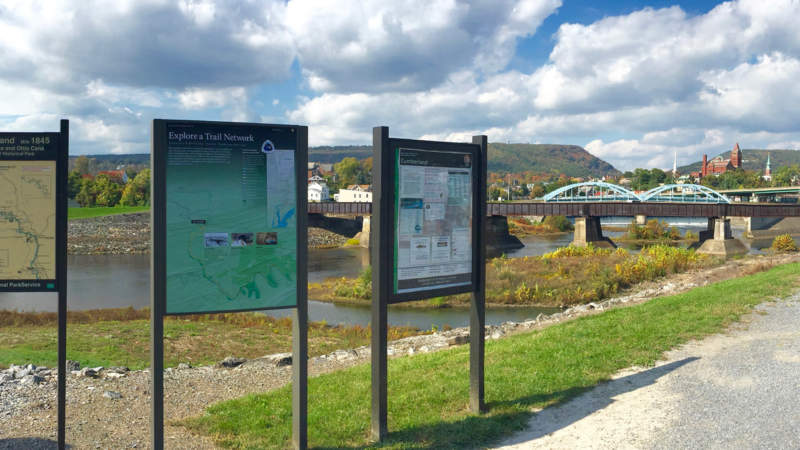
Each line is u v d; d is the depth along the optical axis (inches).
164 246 217.3
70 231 3927.2
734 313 498.0
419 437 260.8
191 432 285.9
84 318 1237.7
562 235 4992.6
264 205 233.9
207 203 224.1
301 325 244.1
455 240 284.7
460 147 283.1
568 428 262.2
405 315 1421.0
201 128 221.9
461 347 506.0
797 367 331.3
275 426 288.2
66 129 219.1
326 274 2475.4
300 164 238.4
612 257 1930.4
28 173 219.0
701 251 3312.0
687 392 297.6
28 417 309.7
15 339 834.2
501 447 247.4
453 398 316.8
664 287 1181.1
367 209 4170.8
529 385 327.3
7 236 220.4
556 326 536.7
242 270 231.1
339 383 386.9
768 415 258.7
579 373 343.9
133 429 293.7
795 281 690.2
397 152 259.4
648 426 255.6
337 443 259.6
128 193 6171.3
